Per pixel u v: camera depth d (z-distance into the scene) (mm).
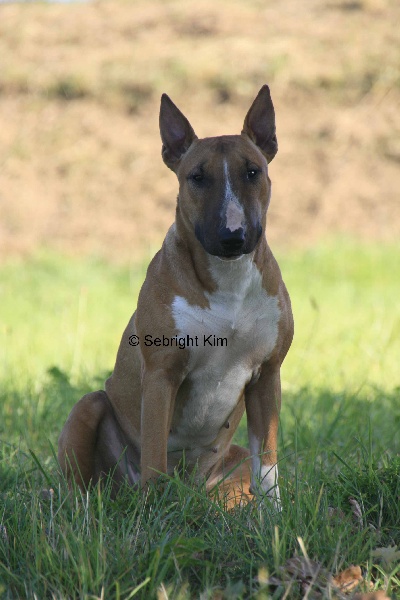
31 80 33062
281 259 23188
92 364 13484
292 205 28062
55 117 31953
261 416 7867
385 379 12508
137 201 28719
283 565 6000
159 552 5758
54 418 10438
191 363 7523
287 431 10125
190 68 32344
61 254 25281
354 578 5938
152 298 7508
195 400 7805
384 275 21266
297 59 32688
